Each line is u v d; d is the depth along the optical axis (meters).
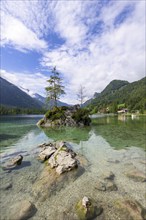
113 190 8.25
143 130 31.94
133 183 9.02
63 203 7.17
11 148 16.80
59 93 53.00
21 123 50.97
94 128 36.09
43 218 6.23
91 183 9.01
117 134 26.86
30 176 9.89
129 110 162.12
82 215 6.25
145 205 7.03
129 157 13.91
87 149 16.67
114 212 6.47
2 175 10.06
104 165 11.90
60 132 29.42
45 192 8.05
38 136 24.77
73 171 10.41
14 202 7.22
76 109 47.03
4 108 168.38
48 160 12.36
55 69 52.19
